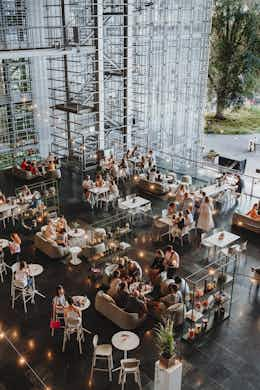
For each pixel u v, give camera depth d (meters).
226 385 8.80
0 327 10.55
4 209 15.30
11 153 23.89
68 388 8.79
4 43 21.94
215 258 13.35
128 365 8.53
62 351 9.77
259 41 33.06
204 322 10.28
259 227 14.84
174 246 14.14
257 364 9.34
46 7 21.09
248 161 26.70
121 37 20.88
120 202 15.83
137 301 10.37
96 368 9.22
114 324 10.55
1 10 21.31
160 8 20.67
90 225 15.54
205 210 14.84
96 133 21.41
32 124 24.22
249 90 34.69
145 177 18.78
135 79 21.94
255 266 12.99
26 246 14.25
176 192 17.05
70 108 20.52
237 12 33.06
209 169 19.94
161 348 7.88
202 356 9.53
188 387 8.73
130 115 22.28
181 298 10.47
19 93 23.17
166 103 22.30
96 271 12.53
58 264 13.20
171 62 21.55
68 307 9.83
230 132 34.59
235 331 10.30
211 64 35.31
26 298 11.67
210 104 36.91
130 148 22.72
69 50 19.41
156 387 8.11
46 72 23.47
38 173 20.12
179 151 23.00
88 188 17.27
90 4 19.86
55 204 17.39
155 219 14.78
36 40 22.81
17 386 8.83
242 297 11.53
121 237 14.70
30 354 9.70
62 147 22.91
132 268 11.57
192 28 20.92
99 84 20.64
